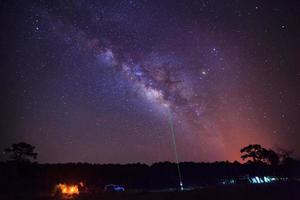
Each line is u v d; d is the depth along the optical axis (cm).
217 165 6394
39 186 4075
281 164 5178
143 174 5947
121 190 3828
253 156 5447
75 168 5994
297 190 2784
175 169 6319
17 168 4562
